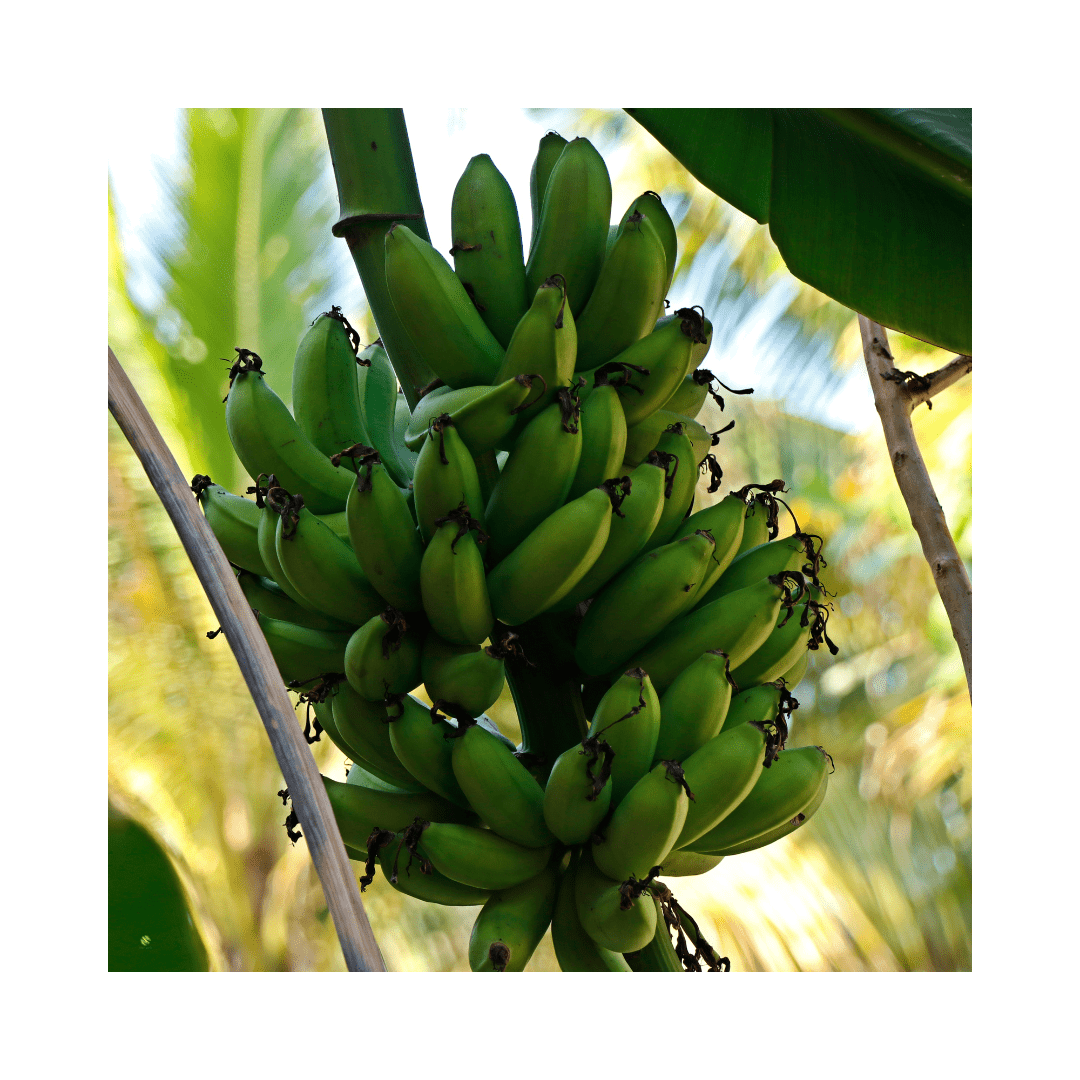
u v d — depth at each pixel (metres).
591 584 2.74
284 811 4.49
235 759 4.36
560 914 2.73
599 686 2.81
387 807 2.76
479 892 2.75
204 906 4.14
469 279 2.76
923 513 2.94
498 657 2.70
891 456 2.97
